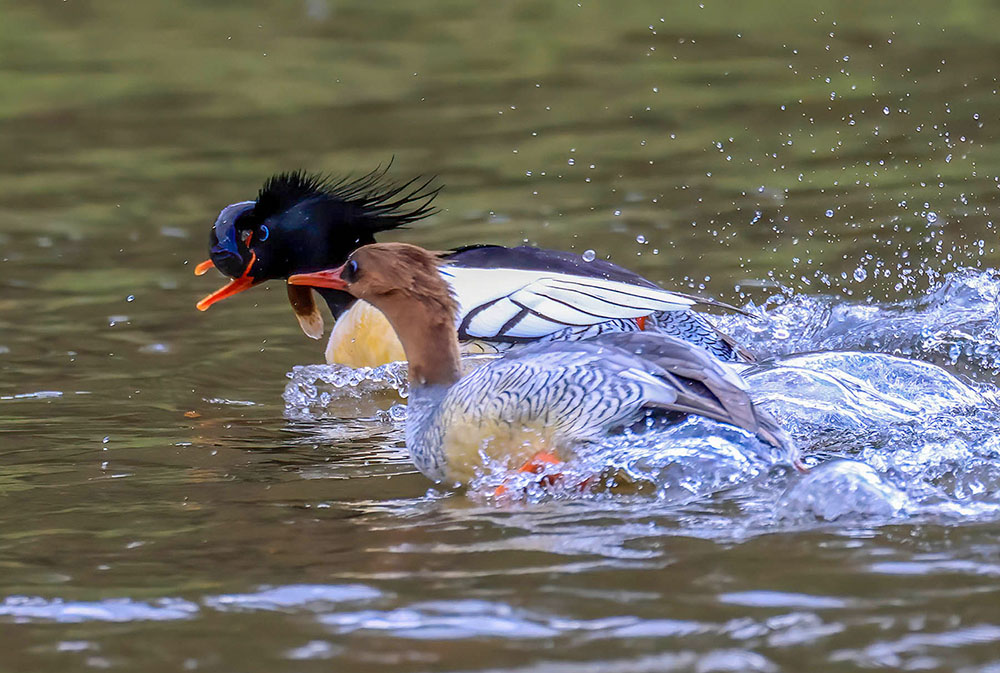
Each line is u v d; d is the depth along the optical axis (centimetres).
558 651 645
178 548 809
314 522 853
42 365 1273
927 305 1362
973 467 888
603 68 2730
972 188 1767
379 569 758
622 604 693
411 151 2138
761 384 1035
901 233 1589
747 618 672
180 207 1861
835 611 676
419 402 973
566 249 1579
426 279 975
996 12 3027
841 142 2064
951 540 764
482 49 2970
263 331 1386
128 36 3145
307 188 1330
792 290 1418
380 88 2631
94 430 1088
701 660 630
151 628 688
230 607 711
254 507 888
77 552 806
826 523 800
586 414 894
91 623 697
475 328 1188
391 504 889
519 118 2344
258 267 1314
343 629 679
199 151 2186
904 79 2480
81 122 2408
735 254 1545
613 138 2172
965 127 2108
